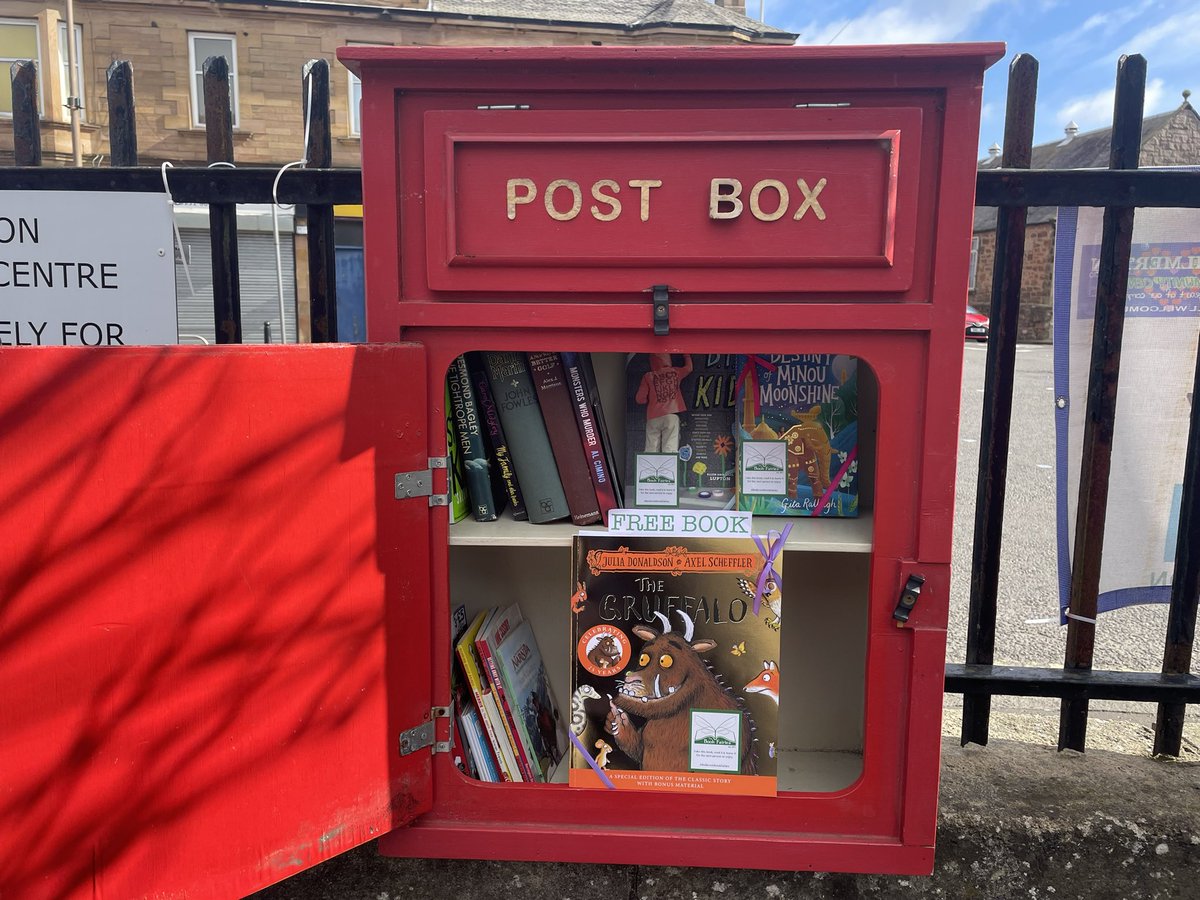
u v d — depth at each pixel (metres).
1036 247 18.86
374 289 1.44
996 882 1.73
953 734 2.11
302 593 1.36
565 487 1.63
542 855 1.59
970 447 7.18
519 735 1.73
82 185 1.85
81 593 1.18
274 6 12.62
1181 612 1.92
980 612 1.96
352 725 1.44
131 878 1.26
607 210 1.40
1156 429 1.88
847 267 1.39
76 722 1.20
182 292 6.18
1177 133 20.38
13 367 1.11
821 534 1.58
